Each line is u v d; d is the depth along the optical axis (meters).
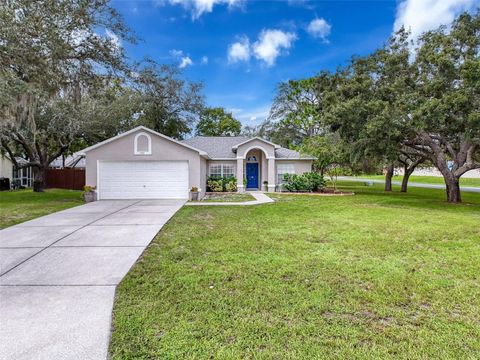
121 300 3.71
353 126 13.60
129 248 5.93
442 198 16.78
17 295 3.84
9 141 18.95
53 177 24.06
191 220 8.87
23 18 9.07
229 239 6.61
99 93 12.38
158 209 11.20
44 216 9.63
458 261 5.17
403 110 12.30
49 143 20.41
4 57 9.17
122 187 14.77
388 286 4.13
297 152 21.83
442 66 11.75
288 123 31.91
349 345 2.82
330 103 16.78
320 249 5.87
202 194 16.14
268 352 2.72
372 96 13.88
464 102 10.53
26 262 5.08
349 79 15.52
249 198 15.63
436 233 7.25
